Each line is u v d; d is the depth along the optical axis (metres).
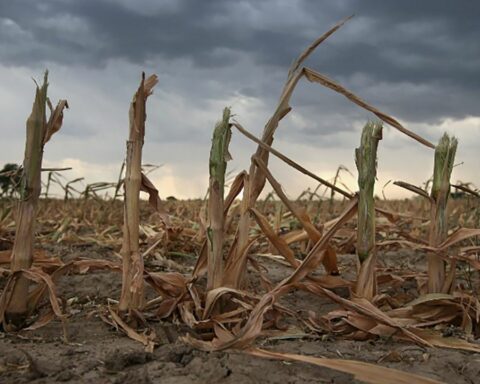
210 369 0.62
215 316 0.79
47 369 0.64
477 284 1.18
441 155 0.89
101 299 1.05
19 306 0.81
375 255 0.84
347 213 0.84
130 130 0.81
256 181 0.84
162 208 0.86
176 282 0.86
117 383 0.59
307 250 1.51
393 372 0.58
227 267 0.83
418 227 1.89
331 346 0.76
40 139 0.79
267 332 0.80
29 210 0.79
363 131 0.84
